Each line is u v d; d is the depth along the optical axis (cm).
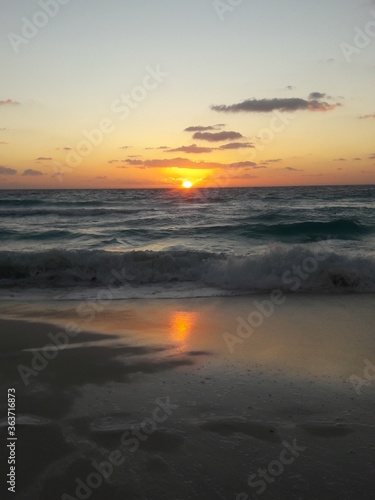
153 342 516
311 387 385
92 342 515
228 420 325
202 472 263
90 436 303
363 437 301
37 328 575
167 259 947
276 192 6562
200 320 618
